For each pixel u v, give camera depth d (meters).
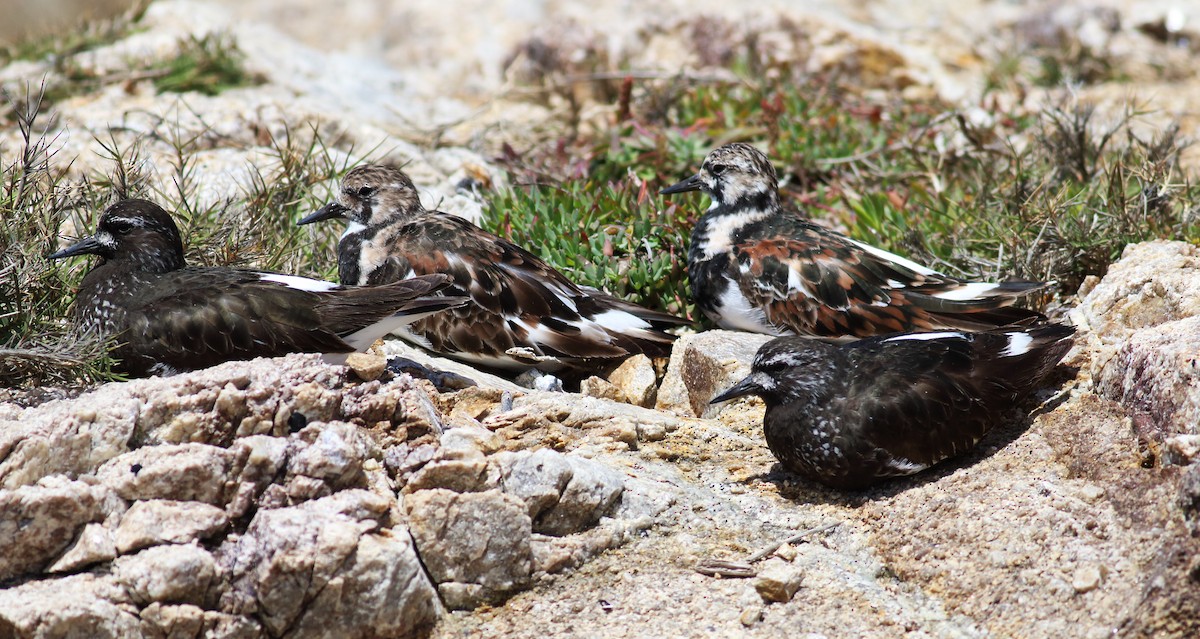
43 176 12.51
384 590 8.55
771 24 21.09
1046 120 17.97
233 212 13.27
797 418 9.98
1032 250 13.32
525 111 19.48
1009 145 15.12
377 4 26.92
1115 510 9.00
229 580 8.53
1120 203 13.66
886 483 10.15
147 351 10.30
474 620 8.97
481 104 20.19
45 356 9.87
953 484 9.77
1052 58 22.19
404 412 9.60
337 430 8.96
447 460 9.20
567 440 10.59
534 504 9.29
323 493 8.85
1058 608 8.52
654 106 18.45
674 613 8.86
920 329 12.01
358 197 12.77
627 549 9.51
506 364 12.45
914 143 16.70
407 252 12.30
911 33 23.45
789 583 8.91
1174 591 8.17
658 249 13.95
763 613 8.83
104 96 17.56
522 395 11.17
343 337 10.38
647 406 12.18
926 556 9.20
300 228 13.66
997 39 23.44
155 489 8.65
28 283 10.93
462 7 25.70
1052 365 10.41
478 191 16.22
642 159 16.50
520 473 9.37
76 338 10.41
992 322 11.93
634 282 13.56
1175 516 8.62
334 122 17.08
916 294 12.15
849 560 9.42
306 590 8.43
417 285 10.62
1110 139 16.95
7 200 11.45
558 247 13.81
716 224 13.19
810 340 10.27
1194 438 8.85
